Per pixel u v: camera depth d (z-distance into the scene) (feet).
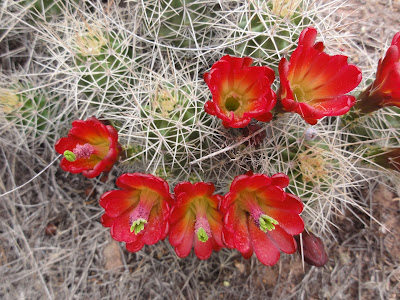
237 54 0.72
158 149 0.66
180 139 0.67
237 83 0.60
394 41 0.57
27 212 0.94
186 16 0.76
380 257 0.88
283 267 0.90
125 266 0.92
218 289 0.90
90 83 0.72
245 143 0.66
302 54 0.55
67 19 0.81
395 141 0.74
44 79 0.90
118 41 0.76
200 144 0.67
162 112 0.65
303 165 0.66
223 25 0.74
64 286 0.90
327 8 0.76
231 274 0.91
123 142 0.76
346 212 0.92
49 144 0.89
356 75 0.54
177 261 0.91
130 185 0.57
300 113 0.52
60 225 0.95
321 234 0.90
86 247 0.94
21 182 0.95
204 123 0.69
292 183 0.68
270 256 0.57
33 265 0.91
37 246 0.93
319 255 0.67
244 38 0.71
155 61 0.85
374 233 0.90
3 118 0.82
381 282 0.87
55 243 0.93
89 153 0.60
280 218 0.58
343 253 0.90
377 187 0.91
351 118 0.73
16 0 0.84
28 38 0.94
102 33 0.73
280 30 0.68
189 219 0.60
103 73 0.72
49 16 0.85
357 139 0.73
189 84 0.71
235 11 0.72
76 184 0.97
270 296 0.88
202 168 0.74
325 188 0.70
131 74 0.77
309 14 0.71
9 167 0.94
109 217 0.59
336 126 0.71
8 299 0.90
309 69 0.58
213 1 0.76
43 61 0.94
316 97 0.60
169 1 0.74
